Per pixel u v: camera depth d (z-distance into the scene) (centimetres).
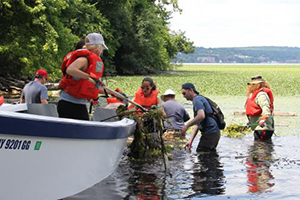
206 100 921
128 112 807
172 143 1008
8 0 2514
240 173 764
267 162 845
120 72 5259
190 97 920
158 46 5400
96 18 4203
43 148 523
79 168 594
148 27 5094
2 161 490
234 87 3167
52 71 2777
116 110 819
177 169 780
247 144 1019
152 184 687
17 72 2842
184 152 915
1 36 2669
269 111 1053
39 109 666
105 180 692
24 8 2580
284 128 1288
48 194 558
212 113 922
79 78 641
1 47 2545
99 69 644
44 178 543
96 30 4062
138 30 5044
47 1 2761
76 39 2992
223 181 714
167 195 639
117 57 5178
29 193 533
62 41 2927
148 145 851
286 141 1065
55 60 2894
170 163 821
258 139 1073
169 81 3825
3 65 2792
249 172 770
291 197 639
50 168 545
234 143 1029
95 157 621
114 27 4856
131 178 714
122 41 4956
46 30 2692
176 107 1063
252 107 1076
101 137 607
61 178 568
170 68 6488
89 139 582
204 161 842
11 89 2489
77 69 621
